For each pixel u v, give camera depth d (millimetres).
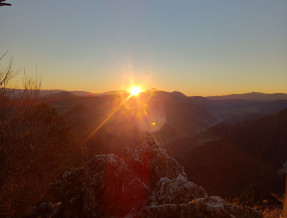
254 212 3740
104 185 5316
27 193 5441
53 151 7852
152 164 6918
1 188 4961
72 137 10438
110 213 4867
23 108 6078
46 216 4723
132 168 6750
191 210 3947
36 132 5996
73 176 5781
